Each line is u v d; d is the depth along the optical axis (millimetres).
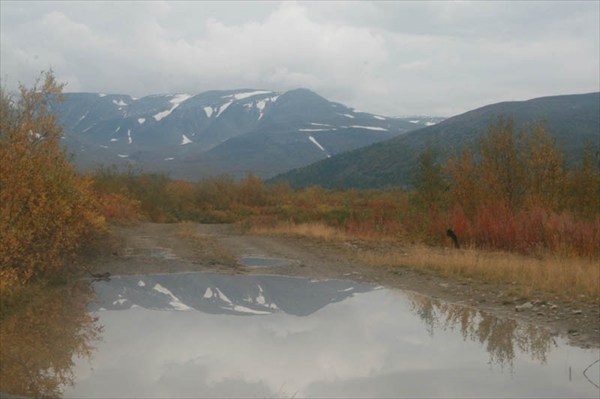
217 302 9219
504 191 20562
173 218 32438
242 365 5758
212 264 13500
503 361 6051
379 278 11969
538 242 15492
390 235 20359
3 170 10023
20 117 13219
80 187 14375
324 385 5172
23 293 8406
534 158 20328
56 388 4980
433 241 17922
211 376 5379
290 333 7191
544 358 6180
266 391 4992
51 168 12336
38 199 10258
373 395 4953
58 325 7281
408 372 5621
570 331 7359
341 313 8500
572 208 19734
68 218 11836
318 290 10578
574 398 4941
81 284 10297
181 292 10039
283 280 11703
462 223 17906
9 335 6660
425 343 6770
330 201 46031
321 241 19031
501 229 16828
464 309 8875
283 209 36406
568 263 12047
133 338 6793
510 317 8258
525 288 9945
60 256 11398
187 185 43688
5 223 9461
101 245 14664
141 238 18609
